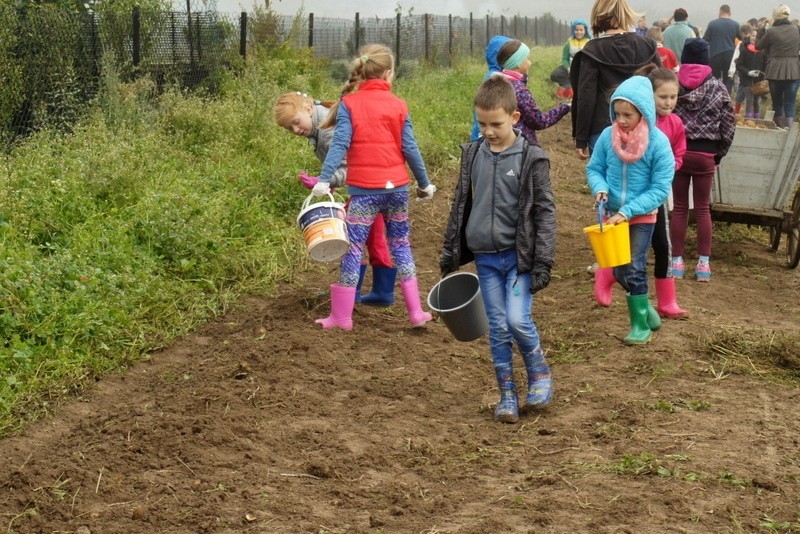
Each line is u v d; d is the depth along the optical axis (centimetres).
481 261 514
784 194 842
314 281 773
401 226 655
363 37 2133
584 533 376
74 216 770
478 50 2908
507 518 392
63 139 962
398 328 667
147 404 526
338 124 627
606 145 600
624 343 615
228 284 743
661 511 393
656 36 1452
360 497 424
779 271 842
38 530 395
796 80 1652
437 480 442
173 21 1330
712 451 455
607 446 469
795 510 392
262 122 1116
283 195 938
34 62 1075
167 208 780
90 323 598
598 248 571
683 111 755
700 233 780
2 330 573
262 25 1662
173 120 1108
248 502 418
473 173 507
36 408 517
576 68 781
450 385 575
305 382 560
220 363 586
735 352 600
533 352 518
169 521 401
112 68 1083
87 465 450
